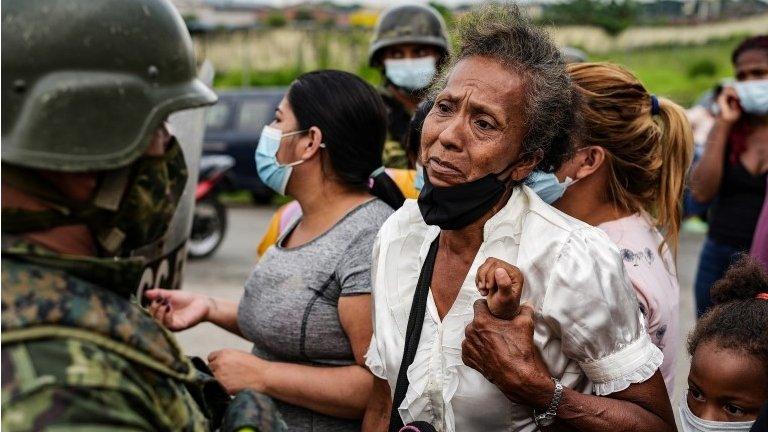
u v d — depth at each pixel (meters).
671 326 1.84
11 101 1.10
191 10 28.77
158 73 1.18
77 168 1.08
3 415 0.91
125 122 1.13
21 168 1.09
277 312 1.99
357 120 2.05
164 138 1.23
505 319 1.43
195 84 1.24
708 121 7.77
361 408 1.94
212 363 2.01
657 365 1.49
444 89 1.51
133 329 1.07
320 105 2.04
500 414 1.53
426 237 1.65
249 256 8.80
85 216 1.14
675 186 1.98
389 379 1.65
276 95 12.78
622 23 24.12
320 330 1.96
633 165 1.92
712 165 3.56
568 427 1.45
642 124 1.90
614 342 1.46
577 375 1.53
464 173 1.47
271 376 1.96
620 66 1.98
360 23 25.14
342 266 1.95
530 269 1.48
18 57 1.10
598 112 1.86
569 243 1.47
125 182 1.17
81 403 0.94
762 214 2.77
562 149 1.57
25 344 0.96
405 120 3.31
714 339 1.62
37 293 1.01
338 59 21.45
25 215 1.10
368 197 2.11
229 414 1.25
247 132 12.71
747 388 1.57
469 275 1.54
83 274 1.07
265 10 31.14
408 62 3.46
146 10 1.19
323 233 2.03
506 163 1.47
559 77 1.51
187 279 7.50
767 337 1.58
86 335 1.01
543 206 1.53
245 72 20.09
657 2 26.34
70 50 1.11
